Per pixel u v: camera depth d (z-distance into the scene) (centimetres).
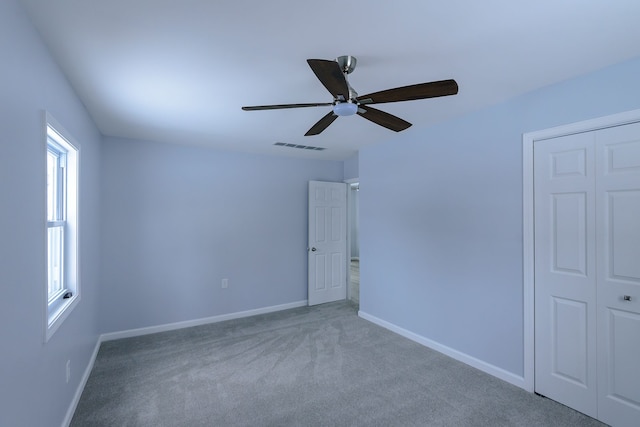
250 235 448
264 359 305
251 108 190
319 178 511
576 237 222
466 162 293
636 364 196
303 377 271
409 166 354
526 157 247
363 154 422
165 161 392
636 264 196
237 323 411
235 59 191
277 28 161
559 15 151
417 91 176
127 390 250
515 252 255
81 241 249
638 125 194
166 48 178
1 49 121
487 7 145
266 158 464
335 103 188
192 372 279
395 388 253
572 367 224
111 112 279
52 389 178
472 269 288
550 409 225
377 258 399
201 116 292
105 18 150
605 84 206
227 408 227
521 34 167
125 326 366
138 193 376
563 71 211
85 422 210
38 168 158
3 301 122
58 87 193
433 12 148
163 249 389
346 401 236
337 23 157
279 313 452
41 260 161
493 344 271
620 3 142
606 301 208
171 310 392
